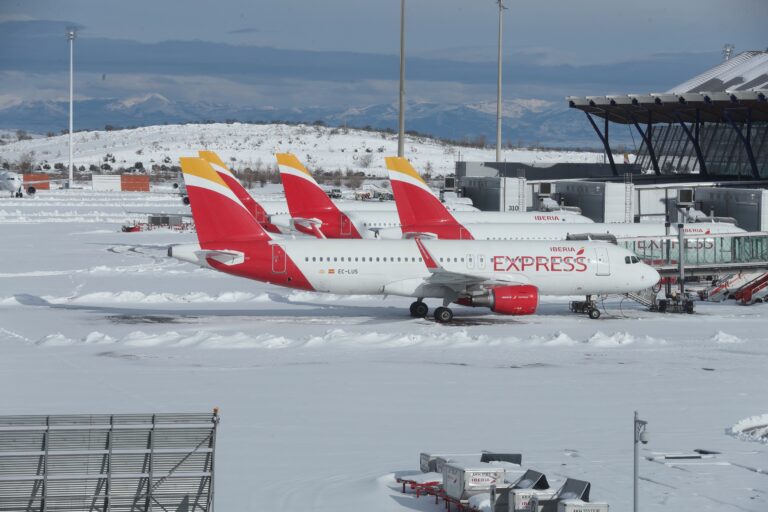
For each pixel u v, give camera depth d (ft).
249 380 504.84
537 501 288.71
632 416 437.99
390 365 552.41
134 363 548.31
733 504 314.14
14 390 469.57
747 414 442.91
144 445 301.43
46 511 294.25
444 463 331.16
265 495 322.96
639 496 321.73
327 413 435.94
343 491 328.29
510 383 506.48
